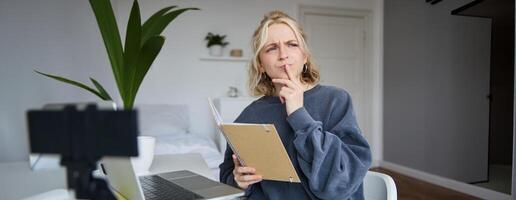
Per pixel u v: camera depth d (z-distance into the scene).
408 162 3.63
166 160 1.40
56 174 1.09
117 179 0.67
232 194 0.81
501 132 2.66
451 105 3.04
